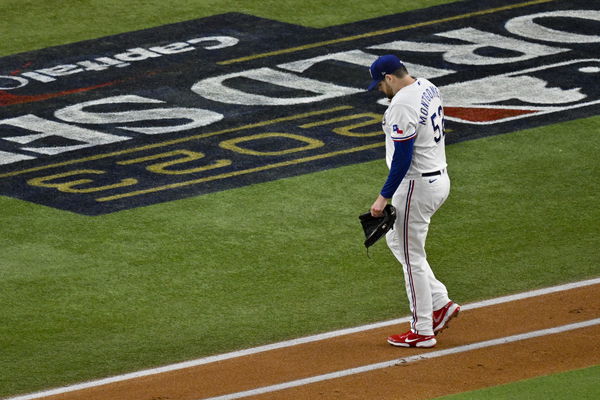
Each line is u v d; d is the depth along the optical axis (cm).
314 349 4122
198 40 8400
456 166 6122
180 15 8912
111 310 4650
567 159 6191
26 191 5972
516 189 5809
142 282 4903
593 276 4753
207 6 9075
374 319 4447
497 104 7044
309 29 8525
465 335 4106
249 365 4006
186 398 3716
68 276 4975
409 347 4000
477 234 5288
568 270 4844
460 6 8906
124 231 5438
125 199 5822
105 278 4950
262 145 6519
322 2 9044
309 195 5809
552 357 3831
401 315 4481
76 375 4091
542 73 7538
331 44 8219
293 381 3784
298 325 4428
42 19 8900
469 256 5053
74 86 7625
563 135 6519
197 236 5353
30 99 7412
